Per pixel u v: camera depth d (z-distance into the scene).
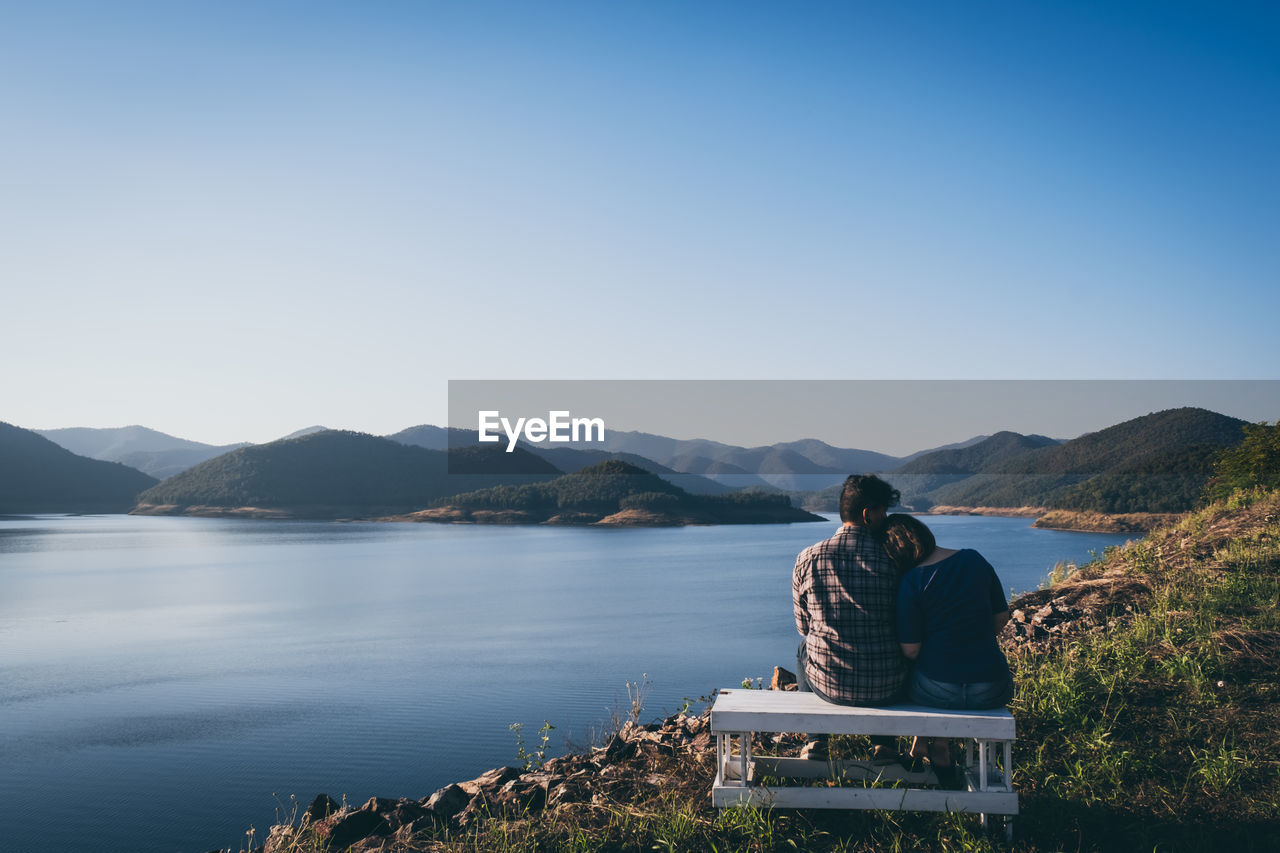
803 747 4.62
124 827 12.50
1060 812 3.67
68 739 19.38
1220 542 9.32
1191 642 5.86
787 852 3.51
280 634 41.53
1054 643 6.71
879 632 3.69
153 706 23.61
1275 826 3.49
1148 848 3.40
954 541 86.88
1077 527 103.75
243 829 12.44
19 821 12.84
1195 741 4.38
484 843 3.84
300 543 141.25
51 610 55.12
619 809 4.08
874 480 3.90
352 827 4.37
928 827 3.65
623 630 40.16
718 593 59.97
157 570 90.50
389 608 53.91
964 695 3.61
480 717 20.03
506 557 105.31
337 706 22.45
